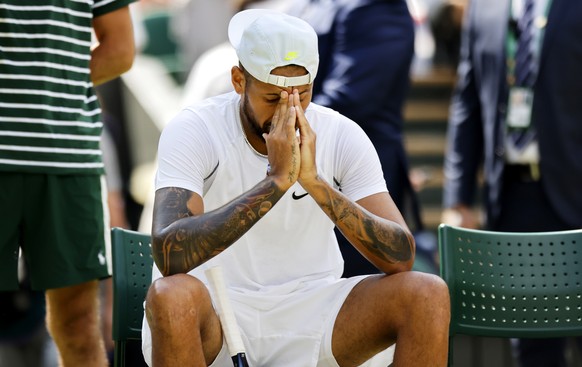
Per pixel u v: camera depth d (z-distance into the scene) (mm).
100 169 15820
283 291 12898
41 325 20234
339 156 13086
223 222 11992
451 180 19875
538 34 18109
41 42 15156
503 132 18484
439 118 28812
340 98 18453
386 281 12375
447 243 14086
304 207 12844
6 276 15305
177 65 31203
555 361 18203
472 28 19141
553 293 14352
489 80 18797
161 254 12078
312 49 12234
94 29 16250
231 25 13008
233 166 12766
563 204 18062
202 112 12859
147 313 11773
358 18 18562
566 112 18016
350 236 12375
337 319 12633
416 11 28359
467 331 14086
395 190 18781
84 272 15586
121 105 28156
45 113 15195
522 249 14383
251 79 12328
